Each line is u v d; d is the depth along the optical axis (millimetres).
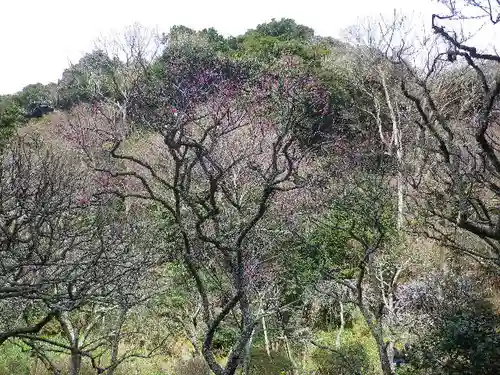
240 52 21422
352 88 22094
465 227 5645
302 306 12516
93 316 8875
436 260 12570
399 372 9555
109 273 6359
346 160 11047
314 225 12102
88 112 12648
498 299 12062
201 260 9242
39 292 5270
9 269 5188
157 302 10617
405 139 16016
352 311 14336
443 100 14203
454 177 6270
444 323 9070
